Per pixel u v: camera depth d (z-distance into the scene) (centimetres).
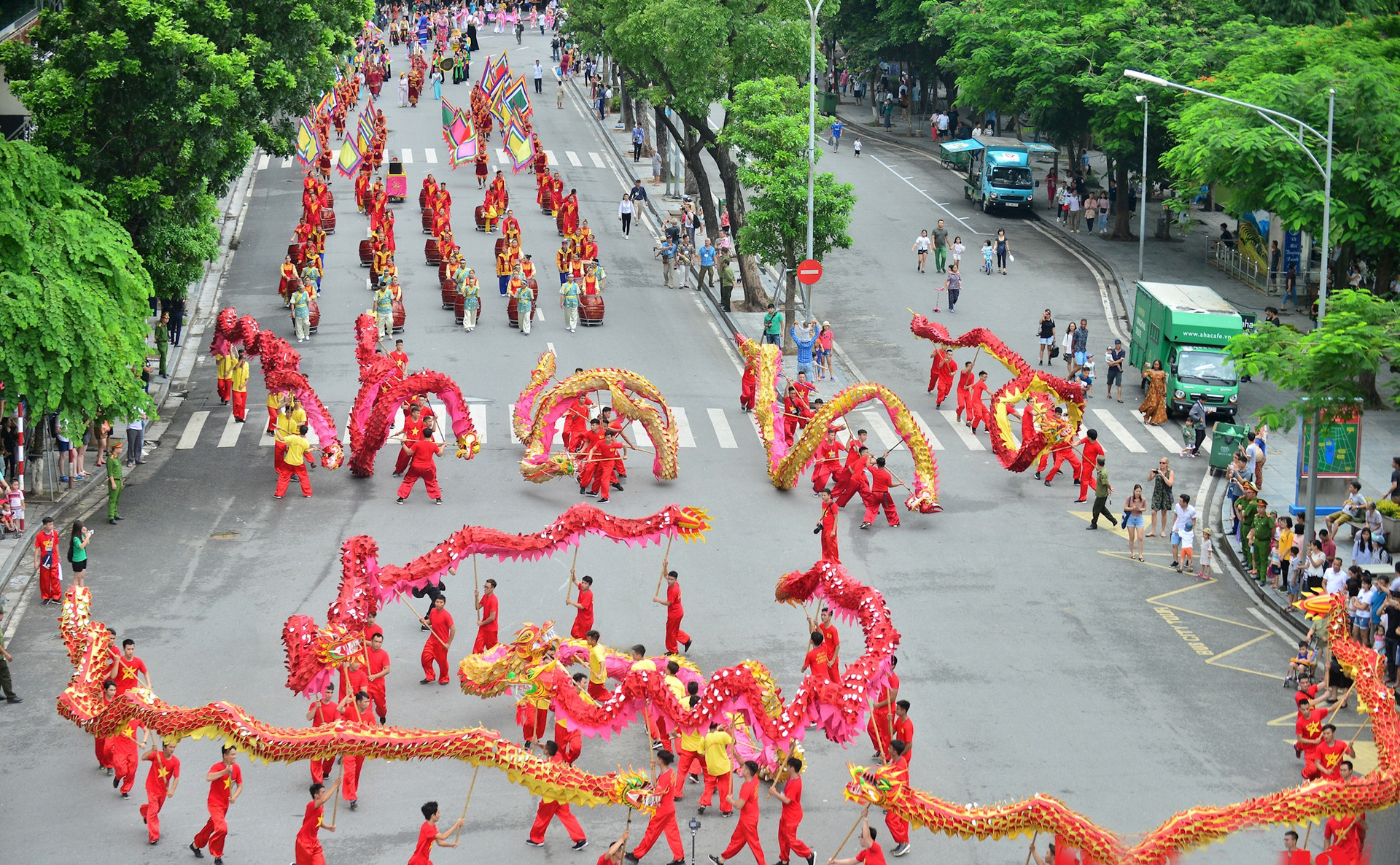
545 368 3850
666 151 7100
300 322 4662
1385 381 4691
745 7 5034
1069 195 6538
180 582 2997
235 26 4344
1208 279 5725
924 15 7856
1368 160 4378
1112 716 2522
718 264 5572
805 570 3131
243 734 2033
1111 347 4966
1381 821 2089
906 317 5269
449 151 7631
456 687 2583
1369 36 4953
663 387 4406
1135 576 3169
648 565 3152
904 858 2105
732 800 2247
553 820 2186
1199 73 5844
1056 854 1947
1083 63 6419
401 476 3662
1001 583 3105
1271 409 3167
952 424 4222
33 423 3444
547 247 5966
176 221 4034
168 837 2109
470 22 11088
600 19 5562
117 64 3728
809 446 3538
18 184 3180
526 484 3625
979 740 2427
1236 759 2383
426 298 5244
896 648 2734
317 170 6975
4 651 2484
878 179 7438
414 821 2172
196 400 4212
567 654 2464
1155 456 3981
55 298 3067
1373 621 2672
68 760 2323
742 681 2216
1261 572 3109
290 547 3192
